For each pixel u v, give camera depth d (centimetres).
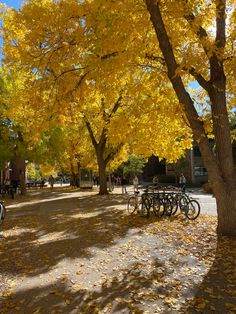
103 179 2900
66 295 552
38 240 980
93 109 2502
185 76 1185
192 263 701
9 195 3125
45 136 2888
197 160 5731
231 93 1120
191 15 878
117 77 1042
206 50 885
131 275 641
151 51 1051
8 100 2528
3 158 2803
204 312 475
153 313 476
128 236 992
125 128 1189
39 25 877
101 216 1439
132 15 879
